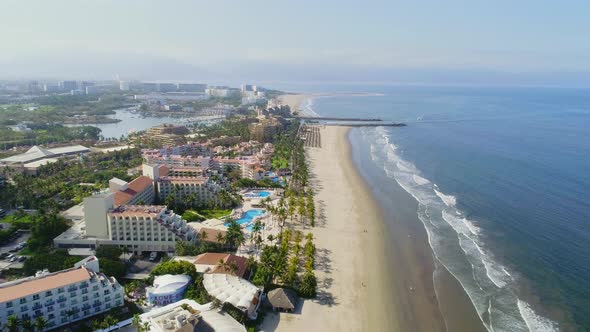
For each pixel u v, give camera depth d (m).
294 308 127.69
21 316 110.44
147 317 115.94
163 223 168.88
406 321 124.88
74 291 118.69
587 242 173.00
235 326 112.50
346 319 124.88
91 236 172.62
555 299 133.88
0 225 192.75
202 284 136.62
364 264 160.88
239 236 170.00
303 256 165.00
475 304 133.00
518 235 181.88
